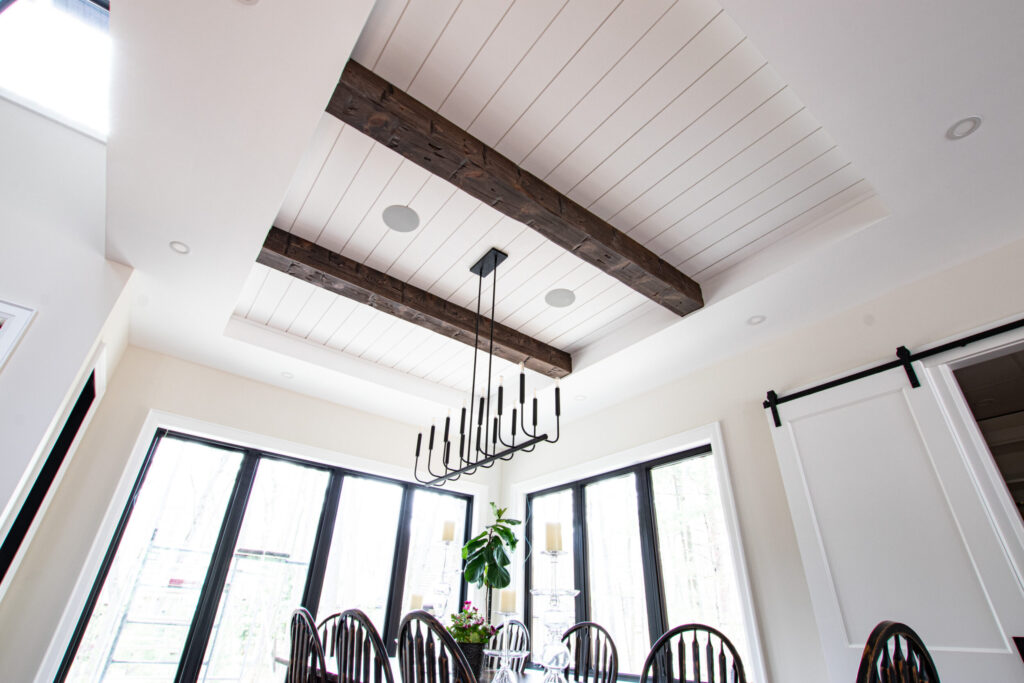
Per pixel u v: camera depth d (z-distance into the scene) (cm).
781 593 266
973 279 241
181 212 226
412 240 270
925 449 233
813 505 262
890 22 149
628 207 242
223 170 203
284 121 182
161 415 338
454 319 314
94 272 250
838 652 234
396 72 188
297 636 217
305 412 404
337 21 151
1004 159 193
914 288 260
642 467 374
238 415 371
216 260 256
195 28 152
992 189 206
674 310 288
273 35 154
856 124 181
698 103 194
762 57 178
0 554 246
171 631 316
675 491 349
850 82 167
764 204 239
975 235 231
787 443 282
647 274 260
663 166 221
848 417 262
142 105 176
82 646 289
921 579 220
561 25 172
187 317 309
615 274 261
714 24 169
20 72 261
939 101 172
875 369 258
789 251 254
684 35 173
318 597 373
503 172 211
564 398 396
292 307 328
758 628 268
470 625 251
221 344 339
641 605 344
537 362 350
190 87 170
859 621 232
